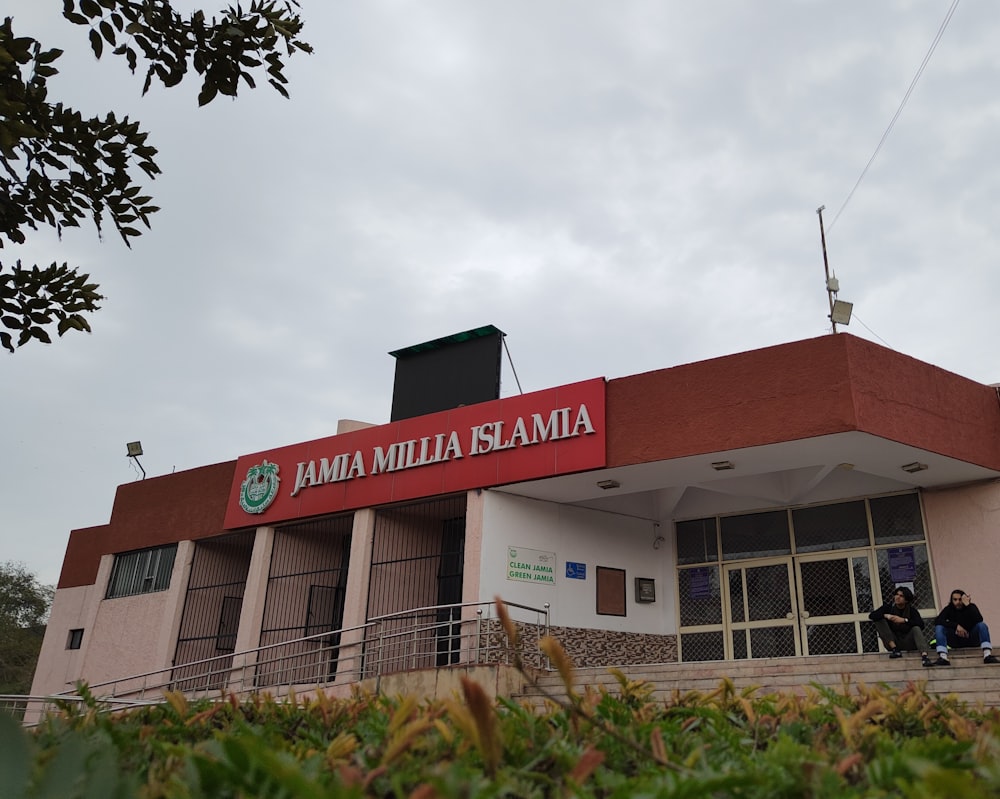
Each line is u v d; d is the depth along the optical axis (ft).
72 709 11.39
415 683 35.45
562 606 45.24
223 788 5.70
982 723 9.79
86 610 63.26
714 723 9.23
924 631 41.24
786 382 38.29
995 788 5.79
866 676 31.09
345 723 9.96
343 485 50.42
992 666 29.14
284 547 53.88
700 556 49.34
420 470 47.52
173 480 60.75
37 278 18.71
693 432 39.81
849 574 44.62
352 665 45.55
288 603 52.85
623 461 41.19
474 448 45.68
